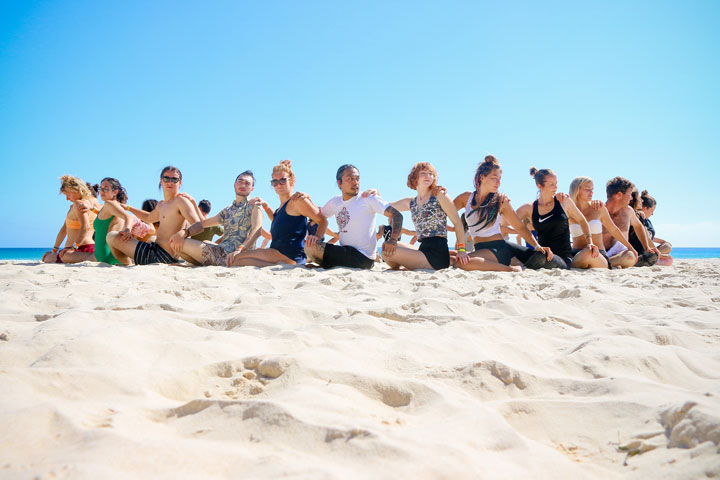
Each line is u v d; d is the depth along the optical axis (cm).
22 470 88
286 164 630
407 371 168
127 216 642
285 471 93
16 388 129
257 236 634
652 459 108
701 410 115
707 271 628
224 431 115
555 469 104
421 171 579
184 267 574
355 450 103
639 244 757
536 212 648
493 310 283
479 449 109
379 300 313
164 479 90
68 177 684
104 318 225
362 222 586
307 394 136
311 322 251
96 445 99
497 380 158
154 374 152
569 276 496
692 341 216
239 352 181
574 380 157
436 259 572
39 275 461
